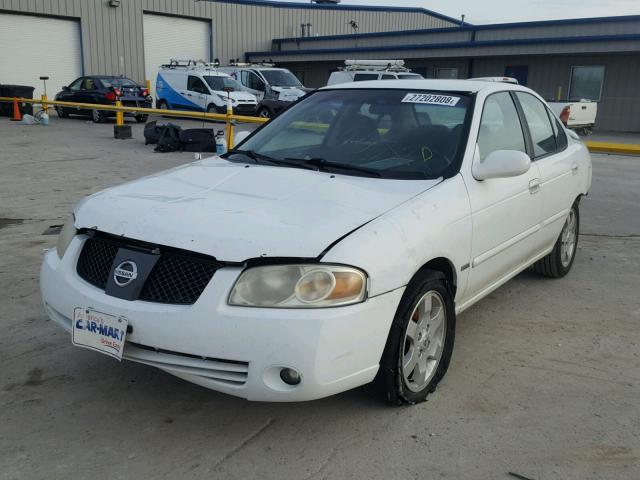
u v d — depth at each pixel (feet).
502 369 12.41
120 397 11.04
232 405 10.83
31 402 10.80
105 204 10.73
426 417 10.56
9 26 92.48
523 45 84.94
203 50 114.62
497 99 14.21
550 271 17.75
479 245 12.13
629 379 12.09
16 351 12.67
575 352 13.26
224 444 9.71
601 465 9.34
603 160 45.80
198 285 9.16
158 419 10.38
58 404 10.77
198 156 27.35
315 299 8.84
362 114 13.71
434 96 13.64
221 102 77.20
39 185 31.27
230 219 9.61
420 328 10.74
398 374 10.19
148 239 9.55
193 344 8.93
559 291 17.12
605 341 13.85
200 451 9.52
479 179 12.16
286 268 8.93
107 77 76.89
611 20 79.30
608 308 15.88
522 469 9.20
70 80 99.45
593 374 12.26
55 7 95.61
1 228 22.53
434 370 11.20
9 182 31.99
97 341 9.62
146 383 11.53
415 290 10.19
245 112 78.33
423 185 11.37
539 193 14.74
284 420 10.38
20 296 15.64
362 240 9.35
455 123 12.84
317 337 8.71
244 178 11.66
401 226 9.97
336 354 8.90
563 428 10.30
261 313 8.77
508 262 13.92
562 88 85.92
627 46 75.77
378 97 14.12
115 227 10.00
